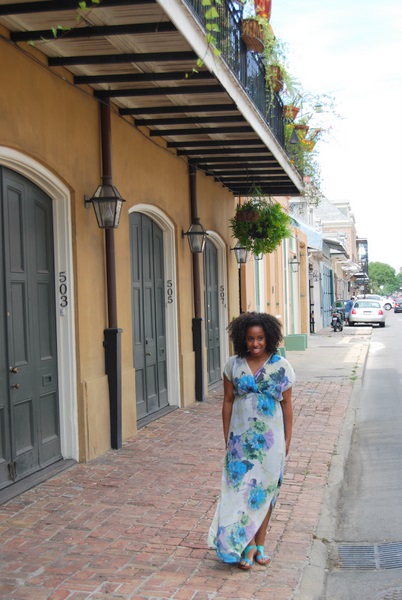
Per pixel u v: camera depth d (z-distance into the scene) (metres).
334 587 4.84
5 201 6.67
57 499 6.48
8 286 6.67
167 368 11.52
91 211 8.16
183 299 11.79
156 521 5.90
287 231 14.57
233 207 15.66
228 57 8.30
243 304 17.53
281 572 4.86
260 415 4.81
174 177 11.34
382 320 40.88
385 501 6.83
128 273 9.29
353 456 8.81
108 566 4.93
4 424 6.60
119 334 8.55
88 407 7.89
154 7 5.82
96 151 8.31
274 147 11.23
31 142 6.81
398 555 5.41
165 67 7.52
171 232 11.41
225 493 4.83
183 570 4.86
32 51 6.81
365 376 16.94
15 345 6.80
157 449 8.54
